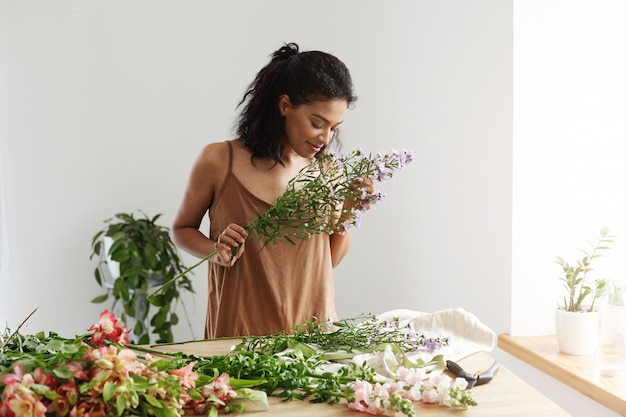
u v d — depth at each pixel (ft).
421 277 10.59
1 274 10.87
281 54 6.51
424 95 10.38
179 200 11.43
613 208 9.42
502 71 9.30
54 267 11.19
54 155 11.09
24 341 4.51
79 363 3.63
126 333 4.24
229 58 11.31
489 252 9.66
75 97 11.08
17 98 10.93
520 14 9.09
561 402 8.31
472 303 9.97
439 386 4.17
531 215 9.30
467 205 9.93
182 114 11.32
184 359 4.71
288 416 3.98
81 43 11.03
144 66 11.20
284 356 4.75
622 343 7.29
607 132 9.37
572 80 9.26
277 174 6.61
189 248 6.63
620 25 9.29
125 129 11.23
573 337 8.35
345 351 5.04
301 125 6.21
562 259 8.55
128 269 10.28
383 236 10.89
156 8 11.16
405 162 5.26
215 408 3.95
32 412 3.37
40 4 10.90
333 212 5.57
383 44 10.72
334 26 11.04
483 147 9.66
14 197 11.00
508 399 4.25
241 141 6.73
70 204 11.18
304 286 6.50
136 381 3.63
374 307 11.03
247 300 6.44
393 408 3.91
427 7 10.23
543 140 9.26
